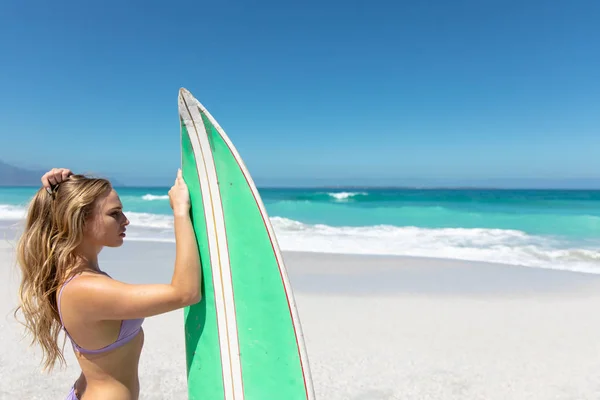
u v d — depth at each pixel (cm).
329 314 609
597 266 930
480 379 427
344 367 451
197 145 233
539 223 1709
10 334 511
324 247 1185
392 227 1662
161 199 2911
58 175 188
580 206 2400
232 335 220
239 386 216
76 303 172
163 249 1100
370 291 727
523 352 487
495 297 691
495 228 1612
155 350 480
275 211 2278
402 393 402
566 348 496
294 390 205
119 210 193
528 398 394
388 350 491
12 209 2320
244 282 221
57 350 195
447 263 948
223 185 231
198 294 186
